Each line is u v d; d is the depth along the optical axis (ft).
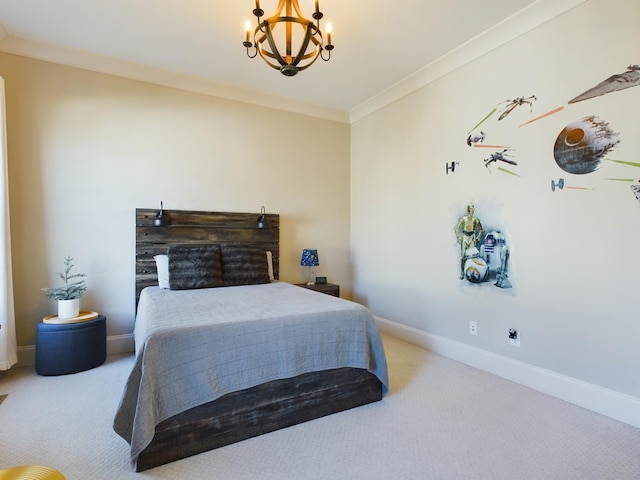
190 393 5.50
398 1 7.55
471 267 9.54
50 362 8.56
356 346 7.17
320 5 7.67
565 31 7.39
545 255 7.81
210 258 10.87
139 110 10.91
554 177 7.64
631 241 6.49
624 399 6.55
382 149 13.07
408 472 5.13
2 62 9.20
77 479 4.92
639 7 6.36
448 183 10.25
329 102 13.55
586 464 5.31
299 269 13.85
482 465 5.29
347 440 5.96
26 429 6.18
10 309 8.70
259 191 12.98
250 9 7.91
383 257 13.03
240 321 6.23
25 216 9.45
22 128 9.41
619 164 6.63
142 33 8.93
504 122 8.65
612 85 6.70
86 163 10.19
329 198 14.52
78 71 10.09
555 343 7.63
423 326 11.16
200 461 5.37
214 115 12.10
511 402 7.34
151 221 11.00
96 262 10.32
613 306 6.73
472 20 8.23
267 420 6.17
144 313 7.37
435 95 10.66
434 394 7.73
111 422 6.47
